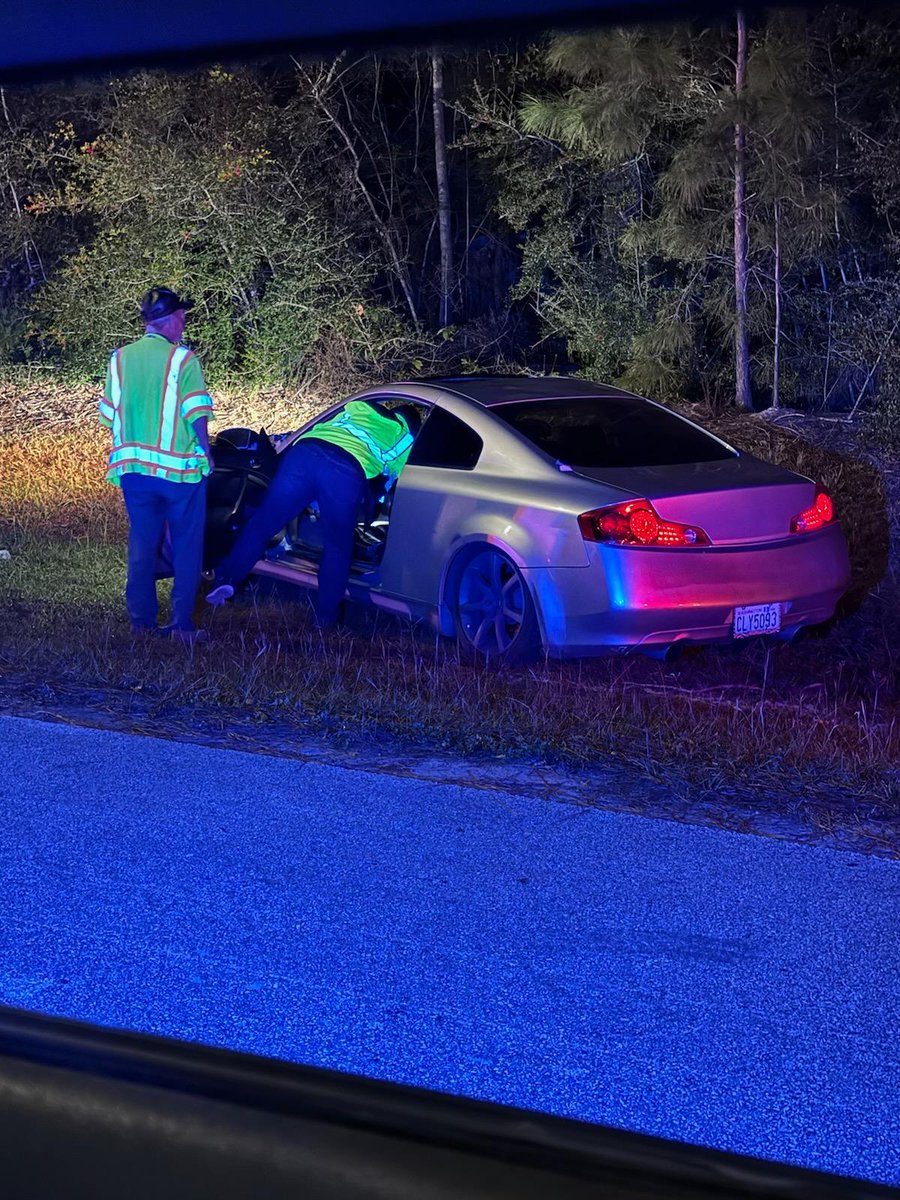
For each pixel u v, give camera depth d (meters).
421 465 7.03
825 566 6.59
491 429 6.86
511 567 6.55
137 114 15.44
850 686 6.60
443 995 3.13
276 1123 0.42
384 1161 0.41
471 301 18.33
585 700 5.65
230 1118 0.42
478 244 18.44
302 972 3.24
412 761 4.96
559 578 6.29
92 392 15.95
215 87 15.58
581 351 15.95
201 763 4.81
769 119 11.53
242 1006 3.07
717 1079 2.76
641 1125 2.59
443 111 17.81
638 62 8.86
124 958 3.32
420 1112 0.43
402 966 3.28
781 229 13.27
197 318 16.08
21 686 5.77
